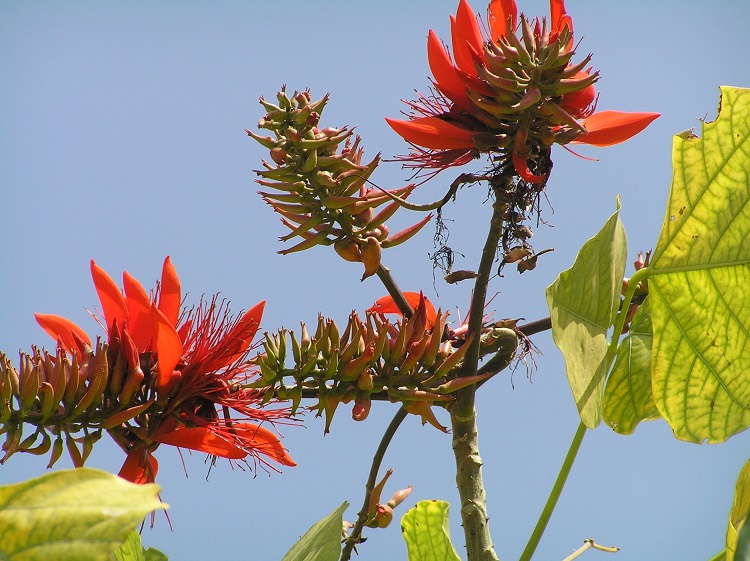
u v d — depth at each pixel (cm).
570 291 350
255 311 350
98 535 326
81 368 344
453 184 350
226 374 350
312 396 348
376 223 351
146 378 347
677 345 355
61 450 344
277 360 346
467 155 353
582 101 350
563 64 347
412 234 352
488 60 348
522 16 348
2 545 326
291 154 349
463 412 352
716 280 354
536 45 348
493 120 350
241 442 349
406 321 351
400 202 350
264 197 350
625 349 361
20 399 342
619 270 354
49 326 348
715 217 354
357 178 349
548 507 352
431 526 370
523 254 349
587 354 351
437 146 350
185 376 348
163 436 347
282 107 349
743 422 355
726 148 353
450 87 351
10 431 342
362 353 347
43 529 326
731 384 355
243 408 349
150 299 352
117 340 346
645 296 360
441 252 352
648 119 350
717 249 354
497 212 349
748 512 345
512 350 353
